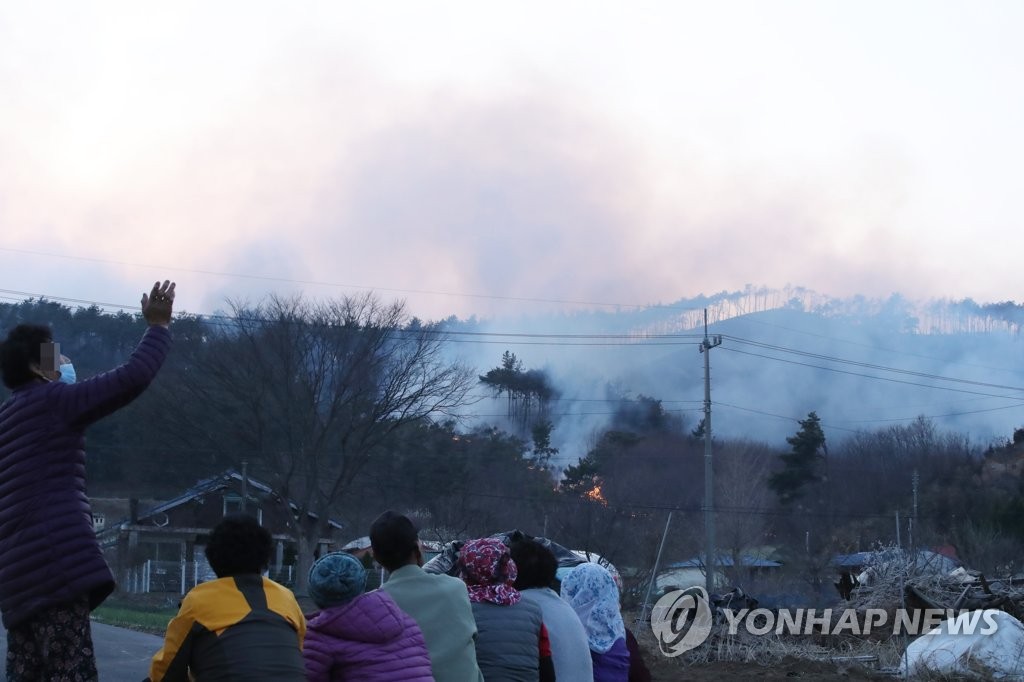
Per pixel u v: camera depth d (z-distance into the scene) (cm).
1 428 429
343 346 3725
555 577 653
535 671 550
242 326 3684
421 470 4459
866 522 5081
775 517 5112
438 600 515
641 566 3631
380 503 4525
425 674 473
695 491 5303
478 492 4697
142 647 1315
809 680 1612
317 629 468
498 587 555
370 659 463
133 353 447
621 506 4372
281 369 3675
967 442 6625
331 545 4538
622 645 643
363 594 481
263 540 445
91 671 428
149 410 3716
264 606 431
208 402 3691
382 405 3766
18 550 415
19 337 440
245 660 414
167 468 4019
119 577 3972
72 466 433
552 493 5141
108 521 4347
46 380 443
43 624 415
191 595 430
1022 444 6272
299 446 3759
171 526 4319
